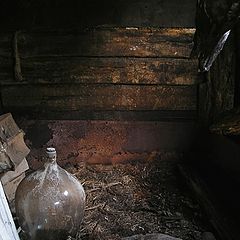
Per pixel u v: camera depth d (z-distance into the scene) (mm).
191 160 3424
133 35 3170
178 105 3350
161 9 3121
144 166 3400
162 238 1995
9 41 3164
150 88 3309
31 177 2068
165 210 2750
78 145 3414
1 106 3326
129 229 2492
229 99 3182
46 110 3346
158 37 3180
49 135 3389
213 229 2420
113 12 3117
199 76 3271
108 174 3285
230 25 1803
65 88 3297
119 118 3379
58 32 3152
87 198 2900
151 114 3375
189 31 3162
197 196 2803
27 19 3117
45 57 3207
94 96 3316
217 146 3227
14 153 2471
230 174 2955
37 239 2059
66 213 2027
